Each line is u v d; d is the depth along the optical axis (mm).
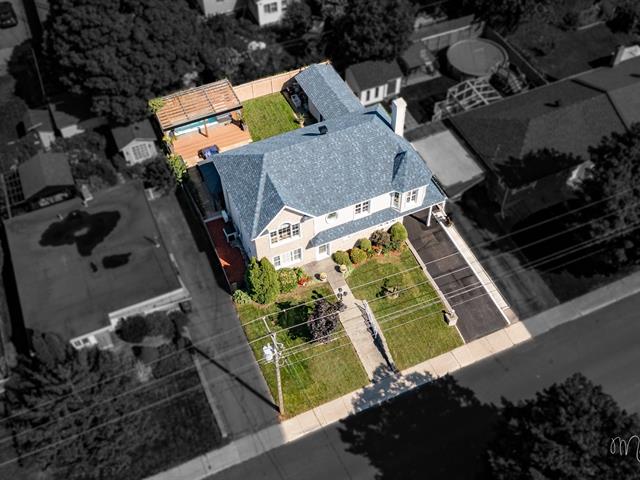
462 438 43250
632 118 57656
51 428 36875
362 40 65312
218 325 49000
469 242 54000
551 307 50000
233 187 47750
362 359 46875
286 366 46469
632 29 73500
